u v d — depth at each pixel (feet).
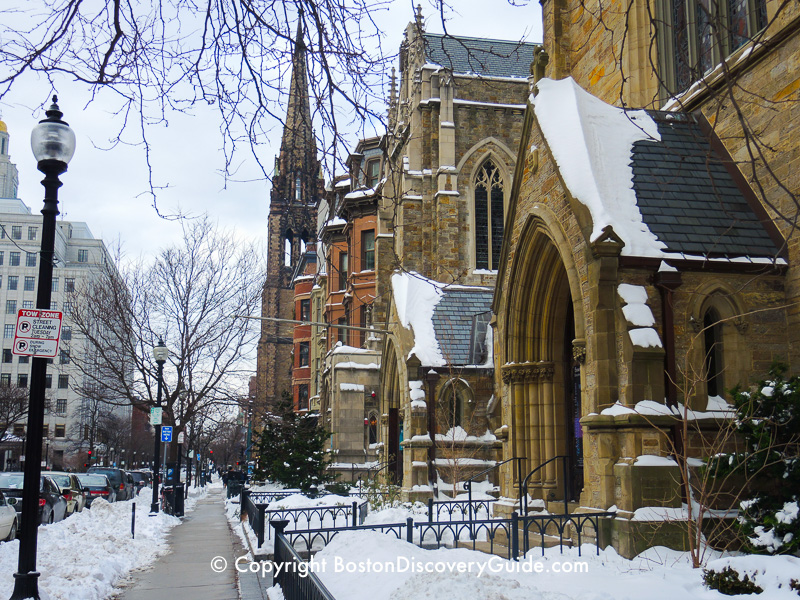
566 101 51.47
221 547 65.72
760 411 36.68
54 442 340.80
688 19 57.52
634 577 32.53
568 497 55.62
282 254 332.39
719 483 39.06
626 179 46.39
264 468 116.37
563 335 57.47
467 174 116.57
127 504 110.01
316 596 22.39
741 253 43.75
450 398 88.28
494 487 85.15
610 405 41.50
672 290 42.04
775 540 33.94
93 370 160.04
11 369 355.15
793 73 45.03
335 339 161.89
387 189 128.06
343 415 128.47
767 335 43.52
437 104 118.01
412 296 95.86
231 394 133.59
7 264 353.72
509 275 58.39
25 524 32.45
